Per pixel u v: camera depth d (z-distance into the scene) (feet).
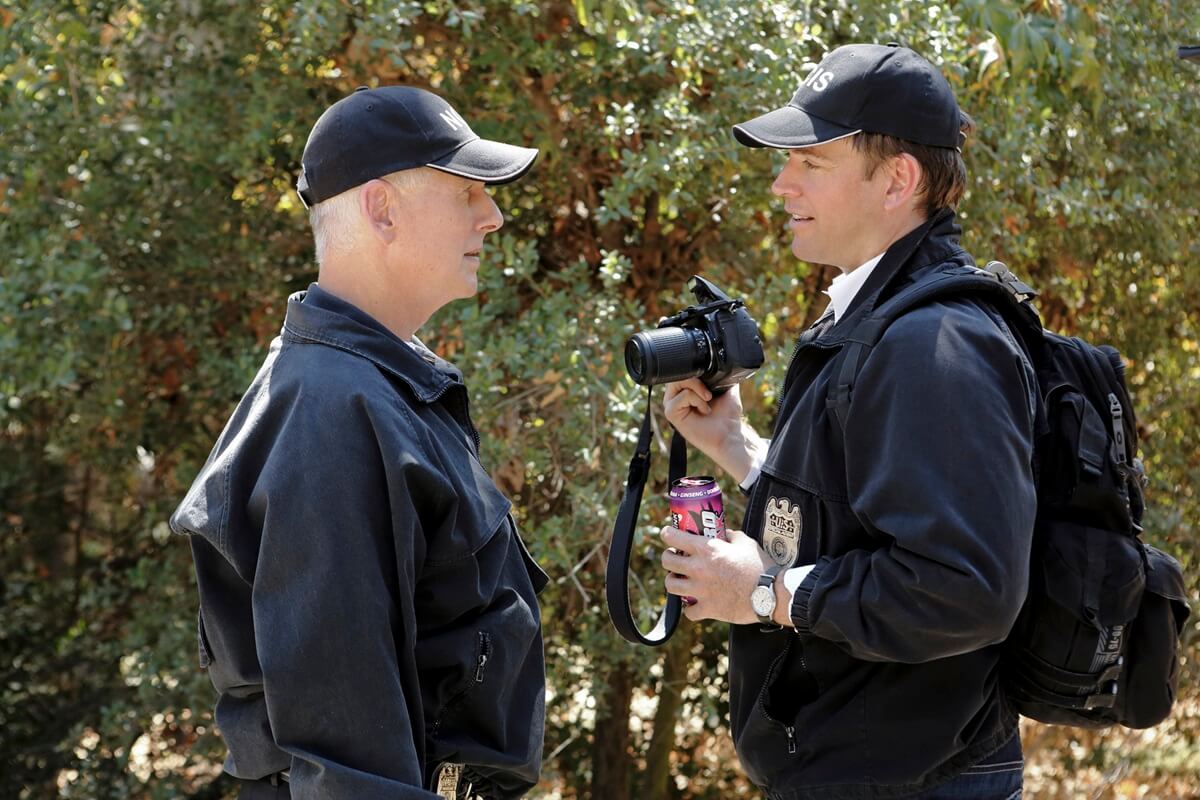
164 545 15.28
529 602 6.16
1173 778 16.37
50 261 11.85
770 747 6.32
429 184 5.84
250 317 13.82
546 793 15.67
